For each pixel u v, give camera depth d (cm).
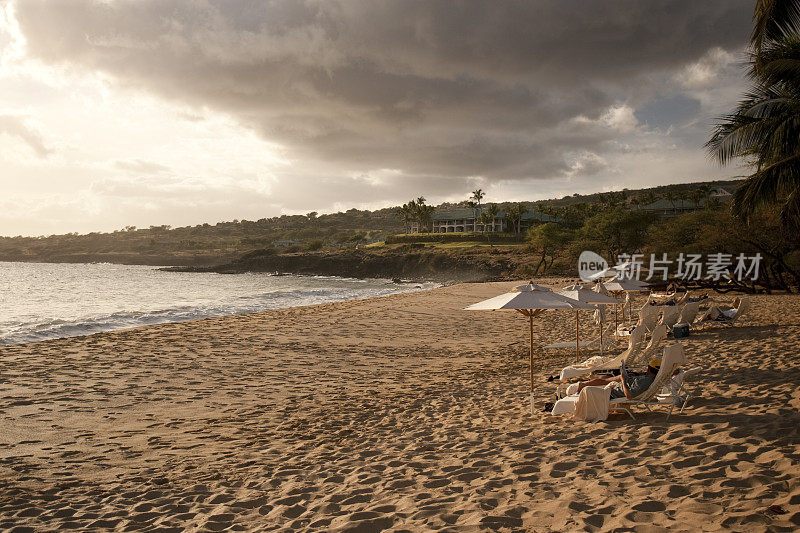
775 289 2936
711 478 427
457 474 511
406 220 15250
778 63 1277
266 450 648
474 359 1347
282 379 1117
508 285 5738
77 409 862
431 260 10556
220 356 1370
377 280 9844
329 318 2281
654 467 470
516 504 417
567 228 9725
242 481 535
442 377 1116
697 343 1198
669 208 10900
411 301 3294
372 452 618
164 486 527
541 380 998
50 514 456
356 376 1150
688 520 355
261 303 3603
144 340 1579
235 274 12288
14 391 969
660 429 587
